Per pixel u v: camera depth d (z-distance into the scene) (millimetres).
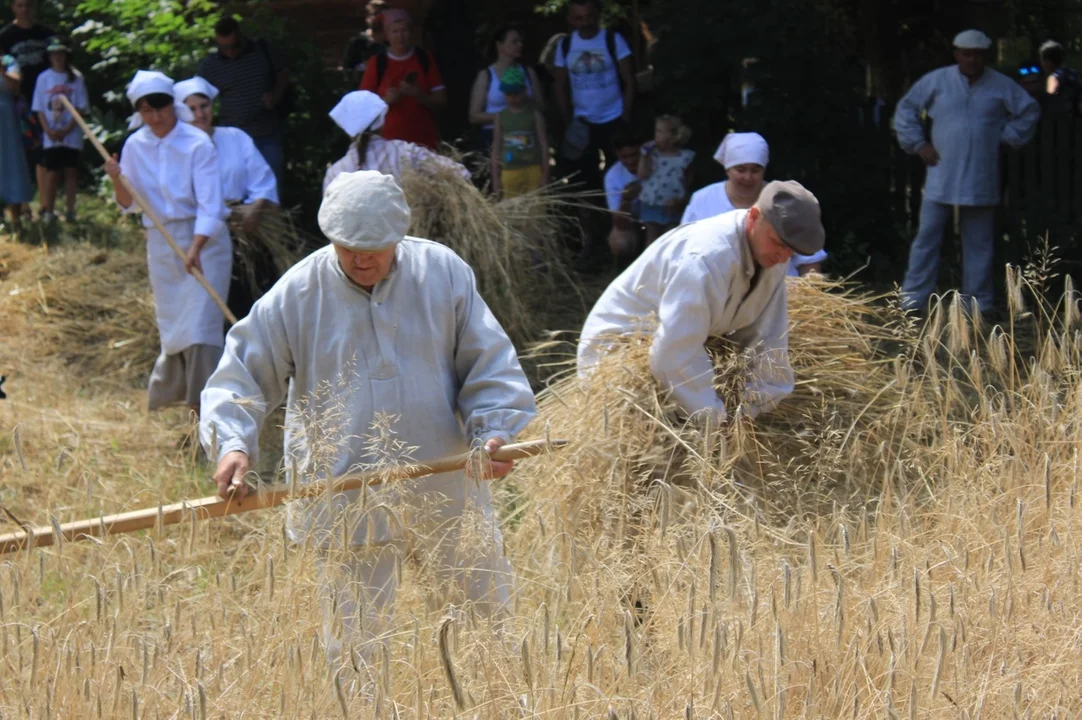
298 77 14133
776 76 11844
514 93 11828
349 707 3930
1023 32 18547
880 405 6707
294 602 4469
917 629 4328
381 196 4621
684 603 4395
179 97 9664
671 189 11664
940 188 10922
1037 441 5879
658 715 4023
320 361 4898
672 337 5719
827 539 5574
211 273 8875
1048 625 4488
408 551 4871
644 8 15641
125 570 4957
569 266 11594
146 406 9781
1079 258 11938
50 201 15023
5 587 4777
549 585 5219
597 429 6109
